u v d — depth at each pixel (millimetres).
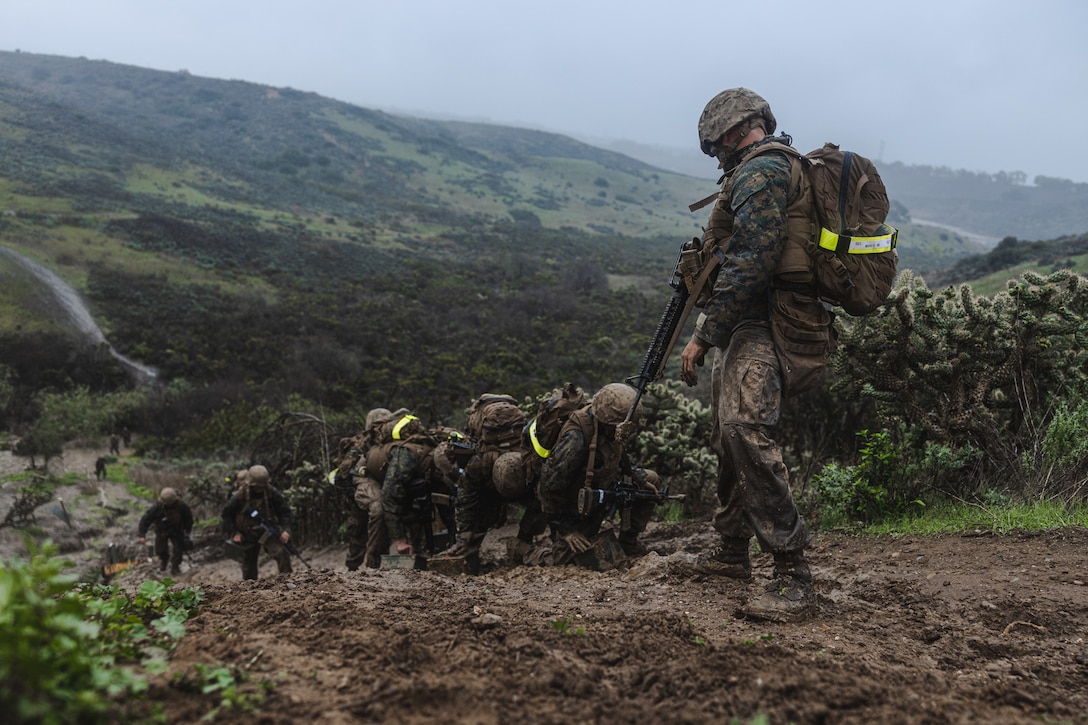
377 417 7281
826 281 2941
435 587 3627
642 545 5922
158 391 42719
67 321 54594
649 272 111500
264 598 3025
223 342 53531
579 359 48562
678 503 7758
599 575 4445
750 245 2875
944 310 5711
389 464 6703
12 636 1312
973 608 3205
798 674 2125
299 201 165750
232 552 8625
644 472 5895
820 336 3021
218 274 78188
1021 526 4559
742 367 2986
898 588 3561
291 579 3691
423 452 6719
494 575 4699
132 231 89562
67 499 21484
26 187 110438
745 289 2875
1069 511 4727
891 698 2008
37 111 184500
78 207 102750
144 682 1644
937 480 5531
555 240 154875
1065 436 5176
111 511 20047
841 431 7461
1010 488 5305
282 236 106812
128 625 2090
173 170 166250
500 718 1813
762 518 2934
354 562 8398
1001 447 5578
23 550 14945
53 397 38062
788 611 2887
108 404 37906
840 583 3777
